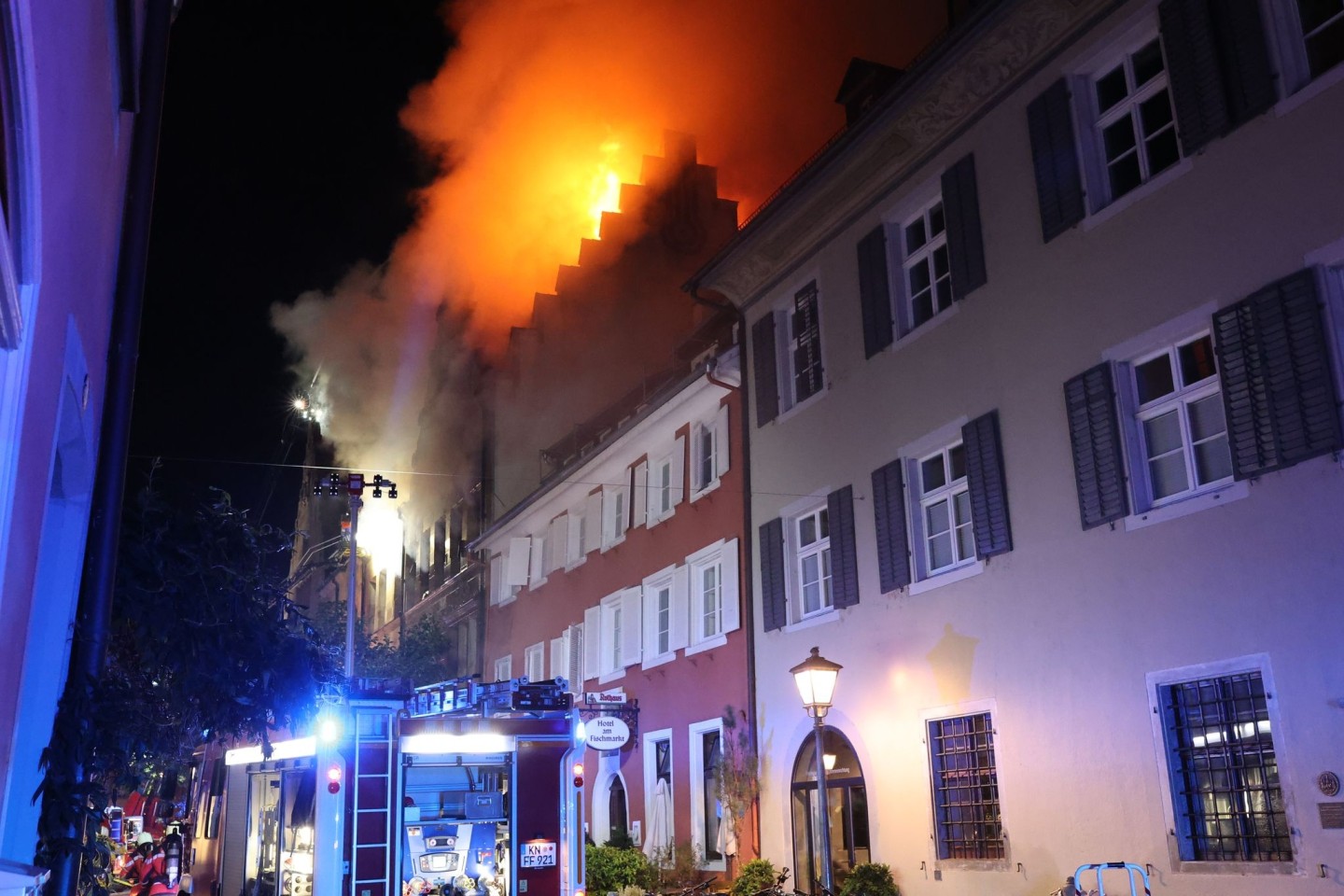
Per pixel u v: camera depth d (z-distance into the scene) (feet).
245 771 43.96
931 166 50.08
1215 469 36.09
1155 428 38.45
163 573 27.45
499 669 104.94
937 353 48.29
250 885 41.16
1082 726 38.47
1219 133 36.09
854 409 53.62
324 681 31.07
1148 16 39.50
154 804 67.21
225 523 28.91
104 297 22.09
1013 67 45.27
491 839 37.32
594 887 60.90
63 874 20.84
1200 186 36.68
